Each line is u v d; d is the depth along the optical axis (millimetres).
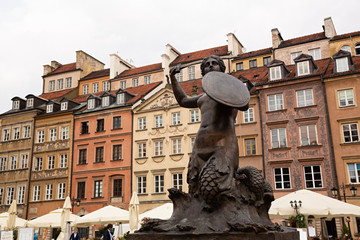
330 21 36562
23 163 41125
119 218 18812
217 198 3867
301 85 29812
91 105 39750
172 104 34344
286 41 39719
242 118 31234
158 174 33312
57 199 37500
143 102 36188
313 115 28875
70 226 20188
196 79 40125
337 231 26125
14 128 43000
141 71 45469
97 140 37375
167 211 17594
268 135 29906
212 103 4410
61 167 38688
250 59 39875
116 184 35375
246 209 3908
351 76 28328
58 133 39938
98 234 33656
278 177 28828
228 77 3908
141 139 34969
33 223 21844
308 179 27906
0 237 13961
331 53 35312
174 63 44094
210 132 4254
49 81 51531
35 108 41875
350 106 27984
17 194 40156
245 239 3467
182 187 32094
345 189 26594
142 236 3857
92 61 52219
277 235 3689
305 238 9102
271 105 30547
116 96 38938
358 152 26906
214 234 3527
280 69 31125
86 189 36406
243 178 4082
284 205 14516
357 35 34719
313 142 28484
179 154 32781
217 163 4031
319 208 13922
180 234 3654
